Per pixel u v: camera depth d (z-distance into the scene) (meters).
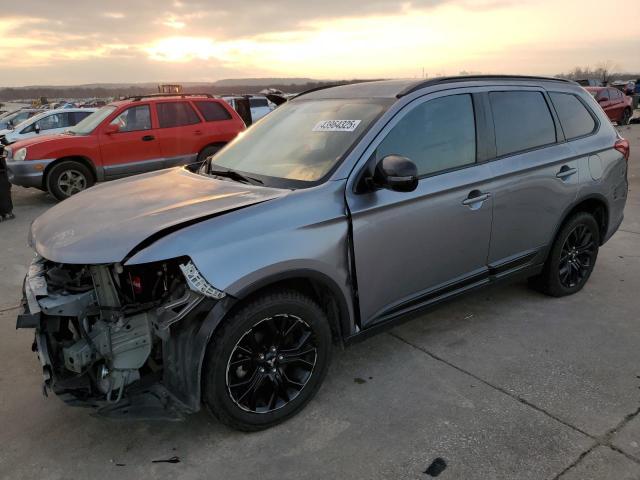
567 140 4.06
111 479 2.44
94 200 3.03
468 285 3.54
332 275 2.77
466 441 2.63
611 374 3.22
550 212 3.90
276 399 2.77
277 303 2.60
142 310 2.55
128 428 2.80
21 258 5.88
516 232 3.71
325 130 3.24
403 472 2.43
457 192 3.26
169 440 2.70
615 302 4.27
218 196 2.85
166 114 10.02
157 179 3.45
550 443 2.60
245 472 2.46
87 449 2.64
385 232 2.96
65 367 2.61
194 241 2.39
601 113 4.46
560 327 3.85
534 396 3.00
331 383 3.18
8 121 20.67
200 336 2.41
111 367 2.52
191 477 2.44
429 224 3.15
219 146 10.62
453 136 3.34
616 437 2.64
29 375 3.35
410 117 3.15
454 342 3.66
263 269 2.48
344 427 2.77
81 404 2.48
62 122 15.15
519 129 3.73
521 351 3.52
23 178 8.85
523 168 3.63
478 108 3.49
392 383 3.16
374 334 3.12
